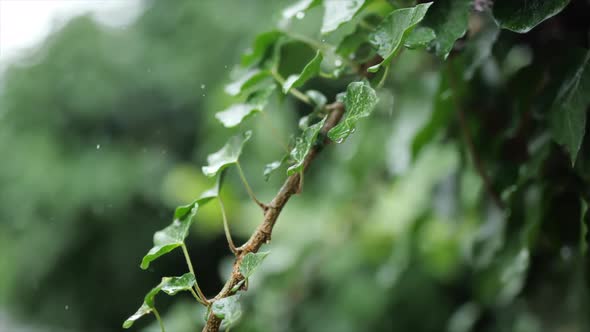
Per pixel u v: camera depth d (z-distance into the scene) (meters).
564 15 0.79
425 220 1.23
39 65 4.16
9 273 4.04
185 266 3.35
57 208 3.81
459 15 0.66
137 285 3.90
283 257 1.62
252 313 1.44
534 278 0.88
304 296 1.66
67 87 4.03
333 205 1.73
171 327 1.37
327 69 0.79
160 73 3.92
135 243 3.85
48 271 3.94
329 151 2.31
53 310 4.03
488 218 0.94
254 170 2.52
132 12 4.37
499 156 0.83
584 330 0.95
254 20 3.42
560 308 0.95
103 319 3.98
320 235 1.73
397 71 1.18
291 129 2.23
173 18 4.11
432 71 1.15
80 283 3.95
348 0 0.69
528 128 0.81
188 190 2.02
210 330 0.61
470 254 0.95
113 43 4.11
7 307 4.16
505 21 0.64
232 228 2.06
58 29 4.30
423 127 0.91
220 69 3.68
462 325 1.17
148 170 3.81
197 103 3.84
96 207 3.78
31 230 3.95
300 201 2.19
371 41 0.65
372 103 0.60
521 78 0.78
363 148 1.43
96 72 4.02
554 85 0.70
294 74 0.77
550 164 0.78
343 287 2.08
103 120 4.01
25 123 4.07
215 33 3.71
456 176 1.10
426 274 2.05
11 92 4.11
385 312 2.12
